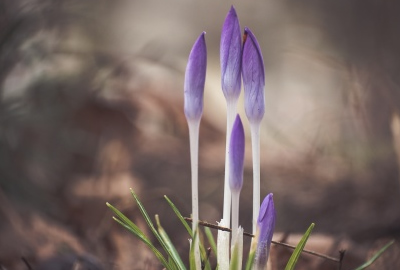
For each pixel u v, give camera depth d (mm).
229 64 648
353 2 1255
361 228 889
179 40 1703
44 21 997
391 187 975
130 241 863
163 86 1226
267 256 640
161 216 941
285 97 1508
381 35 1185
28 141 965
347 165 1102
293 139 1306
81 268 804
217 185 1067
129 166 1059
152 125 1185
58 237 875
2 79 954
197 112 649
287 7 1557
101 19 1155
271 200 636
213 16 1764
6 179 934
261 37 1647
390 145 1089
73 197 960
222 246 652
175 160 1110
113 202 957
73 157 1021
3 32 958
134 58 1163
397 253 831
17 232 873
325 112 1272
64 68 1044
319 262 805
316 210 944
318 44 1361
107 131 1069
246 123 1436
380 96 1124
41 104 992
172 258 660
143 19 1660
